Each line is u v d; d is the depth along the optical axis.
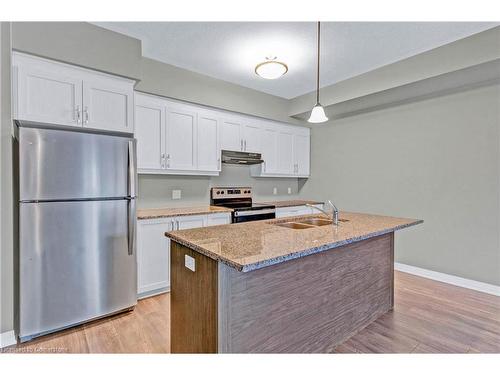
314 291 1.92
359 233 1.92
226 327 1.46
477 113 2.97
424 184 3.41
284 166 4.57
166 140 3.19
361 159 4.12
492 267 2.89
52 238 2.12
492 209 2.89
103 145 2.34
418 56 2.91
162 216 2.91
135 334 2.17
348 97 3.59
